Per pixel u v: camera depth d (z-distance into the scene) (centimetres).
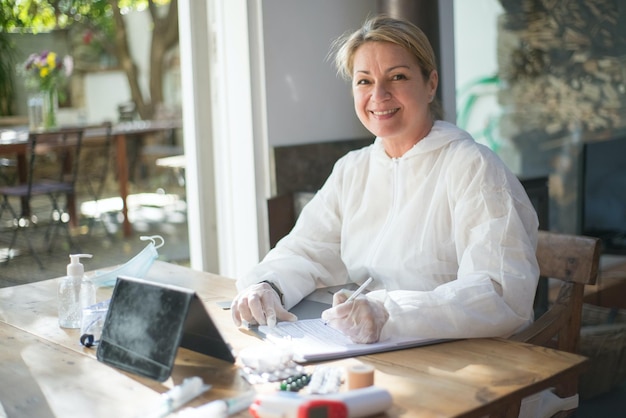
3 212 583
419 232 206
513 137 493
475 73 478
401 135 211
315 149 387
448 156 204
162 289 158
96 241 570
